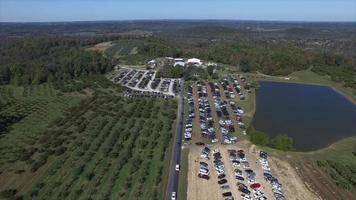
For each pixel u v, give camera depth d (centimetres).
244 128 19238
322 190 13312
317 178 14150
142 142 16362
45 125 18550
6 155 15000
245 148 16588
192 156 15512
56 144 16000
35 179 13262
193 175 13925
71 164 14375
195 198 12412
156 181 13138
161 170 14075
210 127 19000
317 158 15888
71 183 13000
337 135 19412
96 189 12644
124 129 18162
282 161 15462
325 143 18200
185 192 12706
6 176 13425
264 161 15150
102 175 13612
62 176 13488
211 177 13875
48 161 14638
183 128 18712
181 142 16875
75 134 17350
